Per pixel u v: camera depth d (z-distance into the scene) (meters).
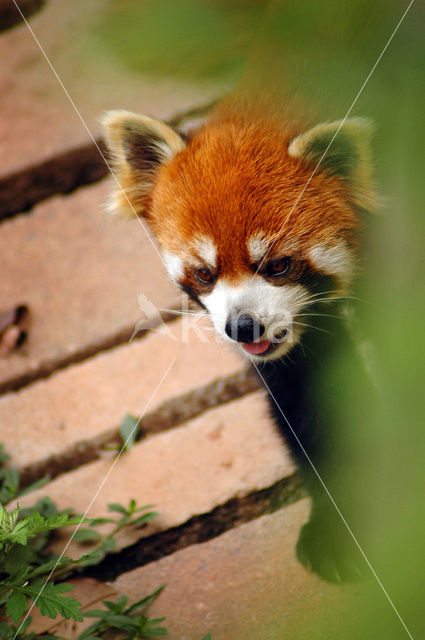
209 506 2.32
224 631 2.21
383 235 2.11
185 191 2.25
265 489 2.32
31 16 2.93
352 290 2.25
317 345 2.25
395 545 1.72
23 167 2.62
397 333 1.96
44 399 2.46
